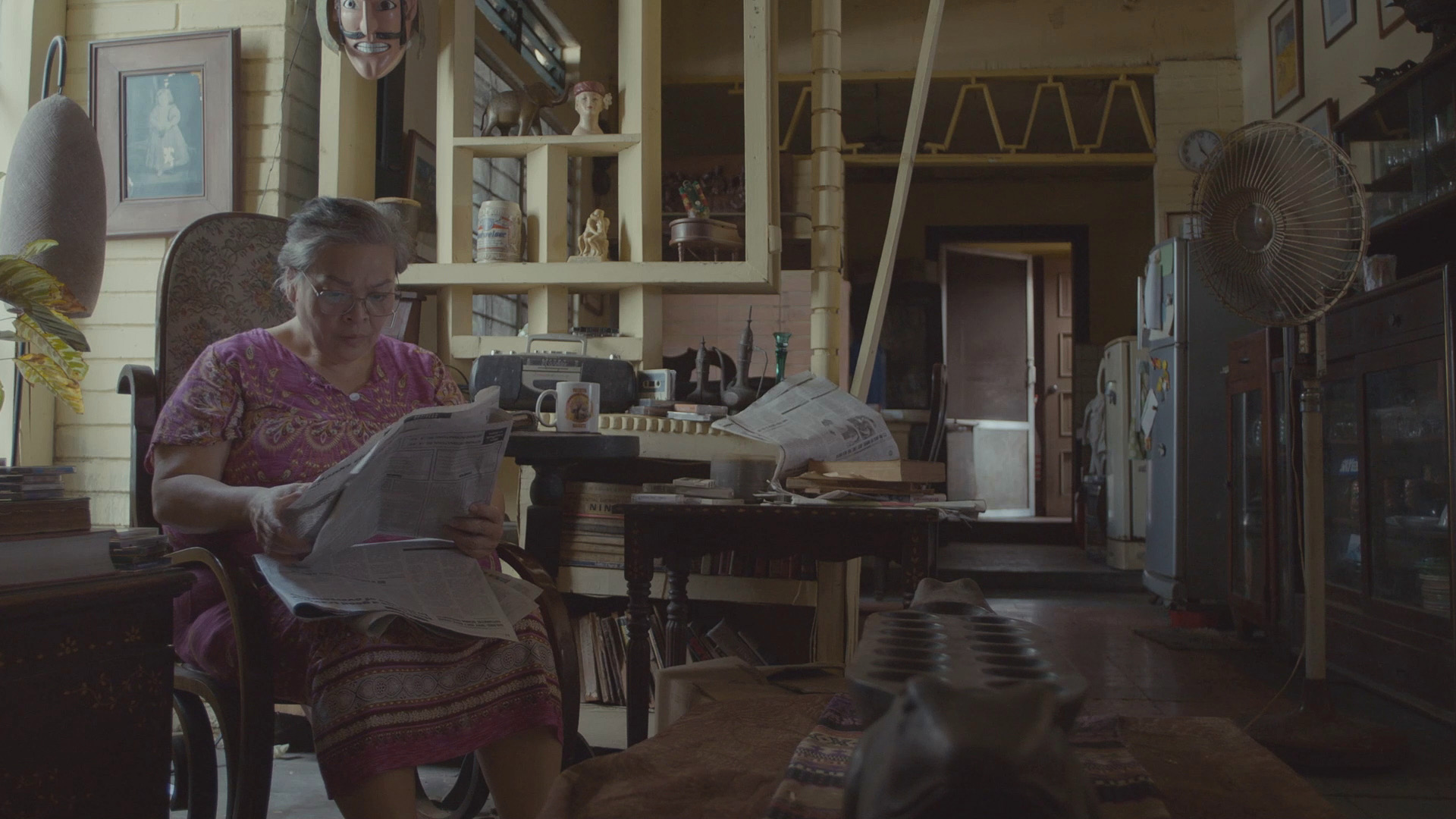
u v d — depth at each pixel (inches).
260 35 133.4
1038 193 370.6
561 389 92.3
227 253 86.1
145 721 55.6
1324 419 161.2
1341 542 153.9
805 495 97.0
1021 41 298.4
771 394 109.3
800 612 119.3
